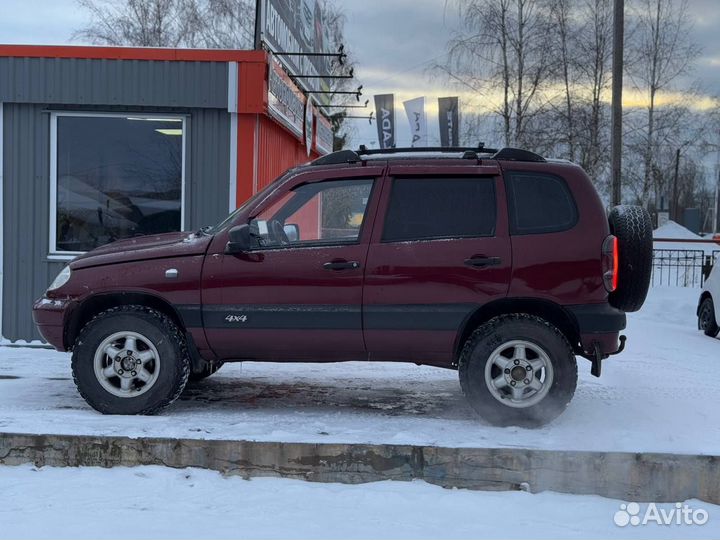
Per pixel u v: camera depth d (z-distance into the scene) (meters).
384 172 6.02
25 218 9.48
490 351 5.72
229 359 6.14
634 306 6.00
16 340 9.52
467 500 4.89
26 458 5.32
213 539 4.22
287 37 11.07
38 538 4.20
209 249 5.99
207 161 9.45
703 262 21.14
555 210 5.89
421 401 6.87
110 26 28.72
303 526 4.43
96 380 5.98
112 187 9.56
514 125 29.59
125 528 4.35
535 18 29.36
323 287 5.86
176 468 5.26
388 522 4.54
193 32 28.36
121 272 6.02
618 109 18.50
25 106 9.38
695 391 7.25
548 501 4.95
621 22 18.31
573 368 5.70
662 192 41.28
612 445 5.29
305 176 6.07
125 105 9.30
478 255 5.79
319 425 5.83
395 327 5.84
